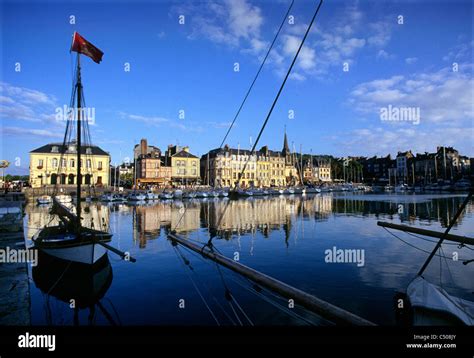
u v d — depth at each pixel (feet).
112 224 95.45
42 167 212.84
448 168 367.45
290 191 278.46
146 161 276.82
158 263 47.88
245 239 68.95
